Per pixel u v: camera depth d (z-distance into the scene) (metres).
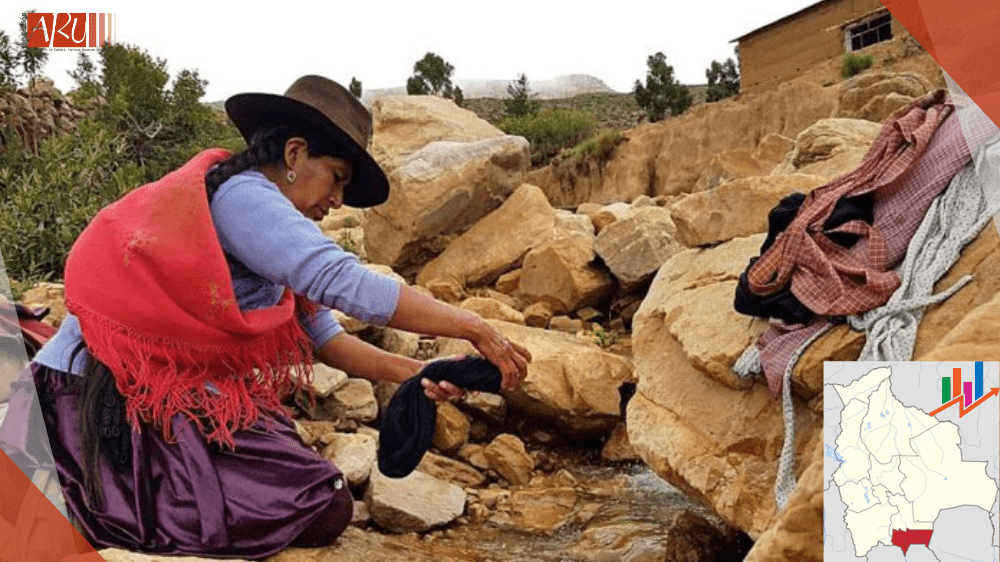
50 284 6.25
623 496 4.76
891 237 2.92
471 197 9.82
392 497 4.10
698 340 3.48
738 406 3.33
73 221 8.75
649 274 7.97
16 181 9.84
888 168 3.01
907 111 3.17
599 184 27.73
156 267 2.84
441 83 61.75
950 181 2.86
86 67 19.72
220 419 2.91
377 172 3.24
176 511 2.84
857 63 25.39
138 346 2.85
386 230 10.03
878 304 2.81
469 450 5.33
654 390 3.80
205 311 2.87
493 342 3.06
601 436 5.71
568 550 3.90
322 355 3.57
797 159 8.12
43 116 15.81
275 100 3.06
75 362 2.88
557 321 8.27
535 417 5.80
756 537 3.08
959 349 1.73
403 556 3.30
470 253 9.80
